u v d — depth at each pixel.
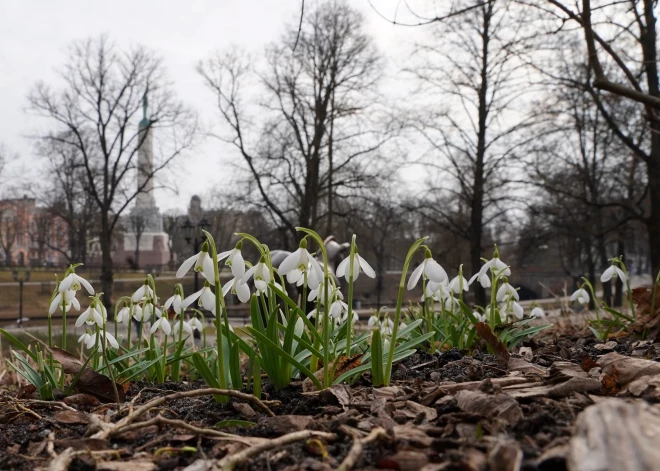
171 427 2.37
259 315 2.94
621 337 4.70
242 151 24.17
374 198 23.94
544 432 1.88
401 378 3.30
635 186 23.91
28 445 2.32
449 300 5.30
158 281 44.94
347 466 1.60
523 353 3.96
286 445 2.00
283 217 23.89
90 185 29.12
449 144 21.17
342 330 3.76
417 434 1.97
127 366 4.06
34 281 50.09
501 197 21.14
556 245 32.81
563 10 7.37
